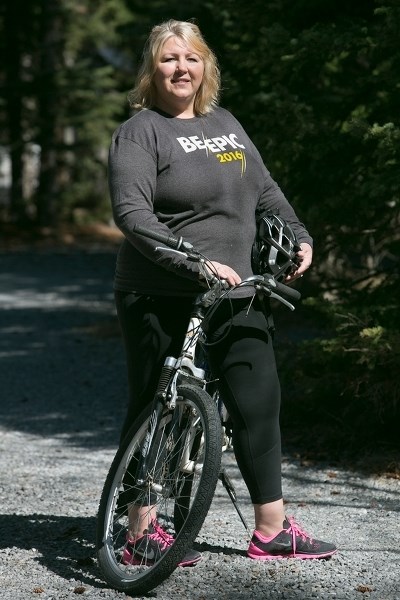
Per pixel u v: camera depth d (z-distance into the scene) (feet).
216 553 20.25
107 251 123.95
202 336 18.93
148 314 19.07
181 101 18.93
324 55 29.86
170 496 19.24
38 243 130.00
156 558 19.02
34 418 35.91
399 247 30.76
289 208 19.83
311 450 28.96
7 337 58.23
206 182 18.67
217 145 18.97
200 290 18.84
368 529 21.91
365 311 27.96
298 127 29.55
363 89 30.71
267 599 17.79
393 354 26.22
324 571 19.10
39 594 18.30
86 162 143.54
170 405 18.60
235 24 36.24
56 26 130.11
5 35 129.90
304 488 25.43
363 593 17.98
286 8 33.14
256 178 19.34
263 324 19.12
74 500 24.86
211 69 19.24
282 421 31.27
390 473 26.32
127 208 18.15
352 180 30.58
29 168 160.76
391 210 30.40
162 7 62.18
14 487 26.18
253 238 19.16
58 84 128.26
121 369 46.65
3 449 31.01
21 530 22.29
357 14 32.45
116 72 144.36
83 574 19.35
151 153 18.57
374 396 27.35
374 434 28.99
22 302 76.64
